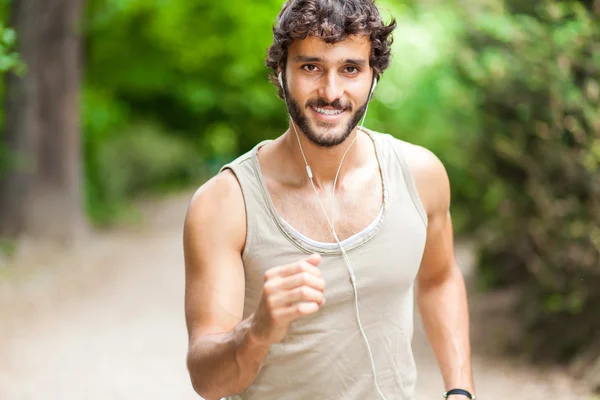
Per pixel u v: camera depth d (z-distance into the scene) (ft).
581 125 18.74
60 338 25.27
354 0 7.14
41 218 41.45
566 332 20.24
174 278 36.78
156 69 61.57
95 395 19.75
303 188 7.59
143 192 73.92
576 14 19.74
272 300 6.11
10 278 33.50
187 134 80.84
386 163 7.83
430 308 8.57
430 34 36.19
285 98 7.43
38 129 41.65
